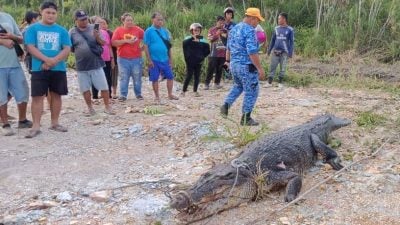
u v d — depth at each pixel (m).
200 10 22.86
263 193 5.61
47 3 7.85
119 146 7.56
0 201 5.76
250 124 8.16
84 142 7.78
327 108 9.66
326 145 6.54
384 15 19.23
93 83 9.34
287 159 5.99
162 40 10.55
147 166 6.66
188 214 5.10
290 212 5.23
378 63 16.75
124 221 5.18
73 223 5.17
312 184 5.90
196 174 6.25
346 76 14.65
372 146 6.99
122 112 9.69
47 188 6.07
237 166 5.52
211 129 7.85
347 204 5.34
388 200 5.38
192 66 11.50
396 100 10.50
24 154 7.27
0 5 27.48
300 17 21.56
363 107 9.69
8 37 8.05
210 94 11.91
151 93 12.12
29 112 10.03
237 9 23.14
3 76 8.13
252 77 7.95
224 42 12.28
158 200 5.54
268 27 18.97
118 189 5.92
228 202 5.29
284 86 12.95
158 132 8.09
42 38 7.86
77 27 9.25
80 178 6.33
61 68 8.14
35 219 5.29
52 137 8.05
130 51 10.69
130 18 10.60
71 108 10.18
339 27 19.05
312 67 16.17
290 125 8.26
